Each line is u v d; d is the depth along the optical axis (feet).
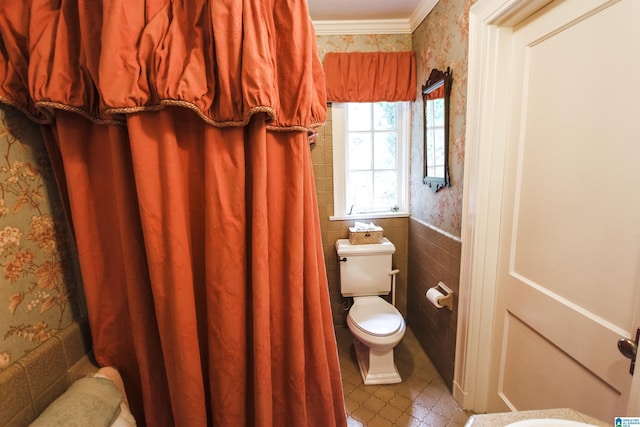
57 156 2.50
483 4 3.87
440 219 5.68
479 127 4.11
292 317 2.58
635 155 2.44
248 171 2.40
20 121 2.30
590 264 2.90
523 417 2.15
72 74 2.16
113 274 2.65
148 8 2.07
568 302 3.18
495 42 3.86
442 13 5.24
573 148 3.05
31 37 2.08
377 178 7.72
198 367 2.47
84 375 2.66
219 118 2.17
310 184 2.65
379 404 5.26
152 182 2.23
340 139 7.15
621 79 2.53
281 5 2.26
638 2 2.38
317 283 2.71
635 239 2.47
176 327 2.36
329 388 2.81
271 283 2.57
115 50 1.96
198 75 2.05
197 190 2.47
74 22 2.17
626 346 2.41
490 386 4.73
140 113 2.14
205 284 2.57
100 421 2.14
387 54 6.59
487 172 4.17
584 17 2.85
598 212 2.79
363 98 6.73
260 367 2.46
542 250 3.54
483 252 4.38
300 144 2.44
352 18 6.52
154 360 2.69
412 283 7.40
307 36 2.29
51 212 2.57
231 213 2.32
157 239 2.30
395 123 7.52
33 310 2.38
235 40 2.04
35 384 2.29
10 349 2.19
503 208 4.20
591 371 2.92
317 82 2.61
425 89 5.94
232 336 2.44
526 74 3.66
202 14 2.10
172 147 2.23
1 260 2.15
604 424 2.04
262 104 2.02
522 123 3.77
